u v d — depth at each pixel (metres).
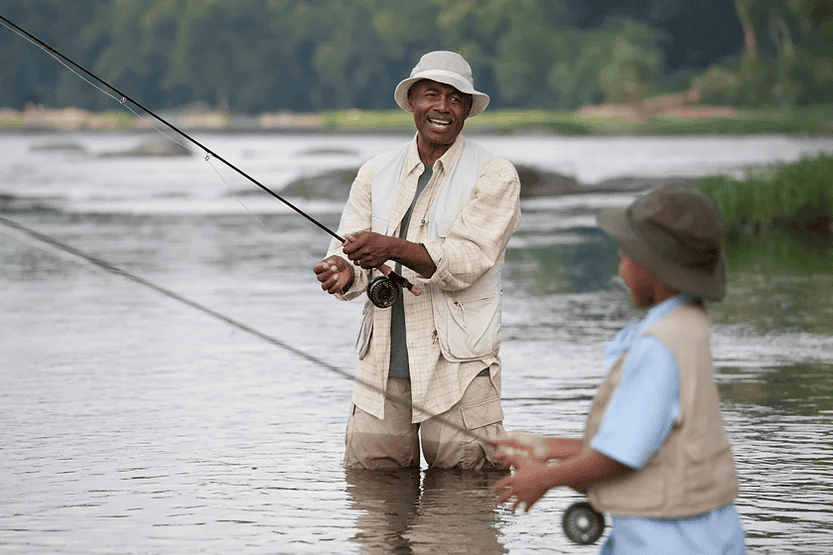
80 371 21.73
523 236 54.44
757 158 138.25
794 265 39.91
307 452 15.76
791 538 11.97
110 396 19.44
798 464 14.80
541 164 128.12
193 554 11.55
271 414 18.14
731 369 21.25
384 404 14.68
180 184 103.50
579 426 16.91
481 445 14.66
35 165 142.12
